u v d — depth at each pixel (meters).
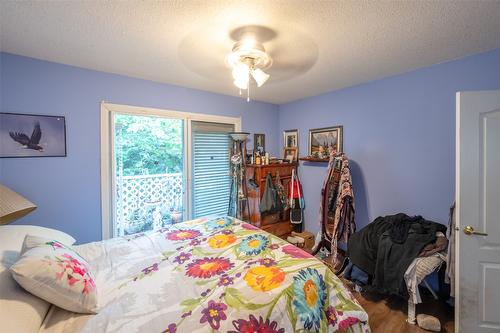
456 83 1.96
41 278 0.92
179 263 1.39
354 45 1.70
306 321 1.06
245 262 1.38
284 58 1.92
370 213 2.64
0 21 1.38
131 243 1.68
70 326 0.93
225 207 3.28
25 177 1.92
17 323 0.81
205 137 3.04
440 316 1.86
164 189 3.46
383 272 1.89
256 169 3.21
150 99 2.53
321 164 3.21
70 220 2.13
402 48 1.75
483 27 1.46
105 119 2.27
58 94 2.04
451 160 2.02
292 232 3.40
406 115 2.29
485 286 1.59
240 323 0.93
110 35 1.56
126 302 1.04
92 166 2.22
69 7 1.25
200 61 2.00
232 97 3.23
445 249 1.83
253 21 1.39
